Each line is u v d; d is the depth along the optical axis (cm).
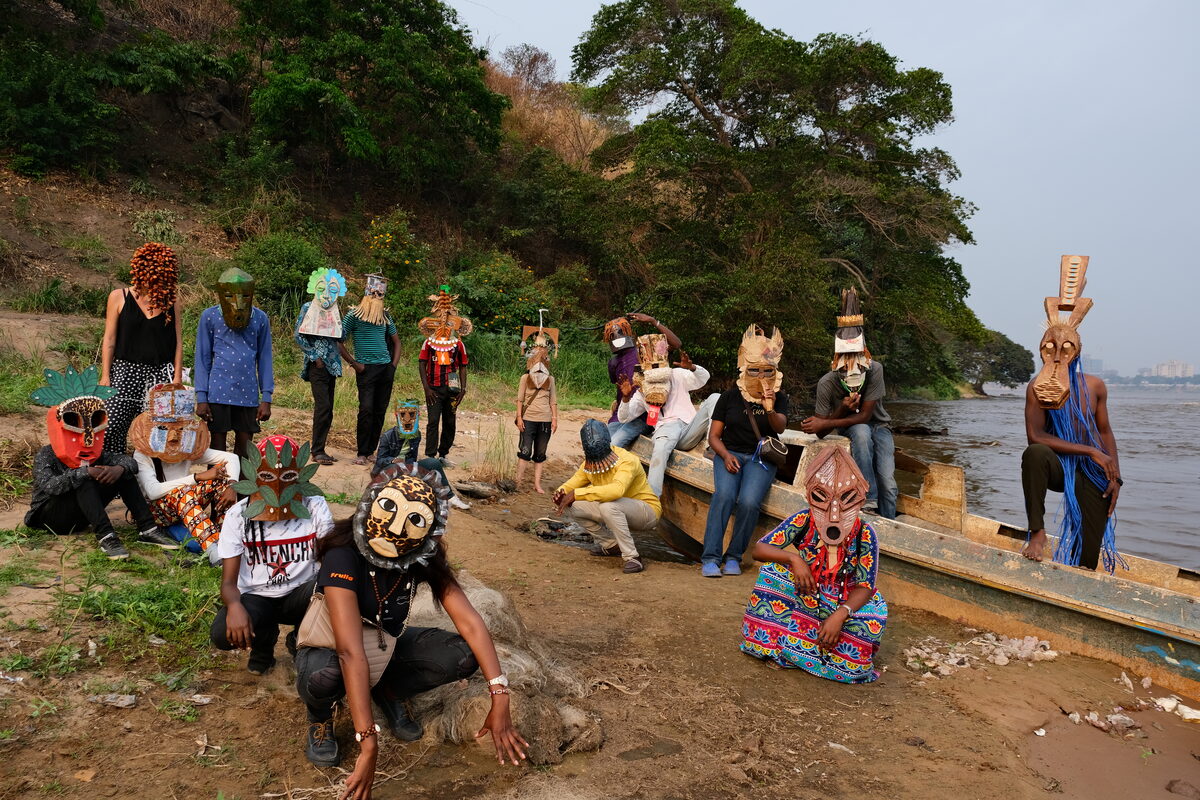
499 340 1805
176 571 470
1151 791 356
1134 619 471
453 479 909
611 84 2544
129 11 2016
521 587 588
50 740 318
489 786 324
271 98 1811
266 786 312
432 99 2141
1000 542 639
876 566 448
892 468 651
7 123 1577
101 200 1623
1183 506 1133
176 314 571
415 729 356
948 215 2320
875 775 355
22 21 1734
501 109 2253
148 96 1870
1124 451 1945
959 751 379
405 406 751
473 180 2405
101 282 1418
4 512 538
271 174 1864
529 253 2498
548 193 2464
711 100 2620
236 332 626
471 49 2255
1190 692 455
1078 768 374
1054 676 471
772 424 668
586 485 683
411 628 347
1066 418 521
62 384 480
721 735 380
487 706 346
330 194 2120
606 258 2511
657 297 2305
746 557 698
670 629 512
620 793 326
